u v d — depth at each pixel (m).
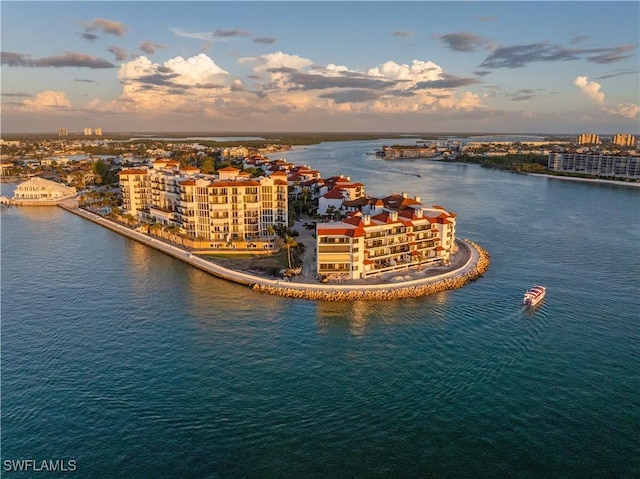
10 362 94.62
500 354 97.75
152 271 154.12
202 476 65.06
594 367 93.12
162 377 89.00
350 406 80.06
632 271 153.12
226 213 180.12
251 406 79.94
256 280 141.00
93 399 82.06
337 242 139.62
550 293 132.38
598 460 68.50
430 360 95.31
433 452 69.69
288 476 65.12
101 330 109.31
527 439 72.56
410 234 150.12
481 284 140.12
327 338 105.06
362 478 64.88
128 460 67.94
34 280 144.38
